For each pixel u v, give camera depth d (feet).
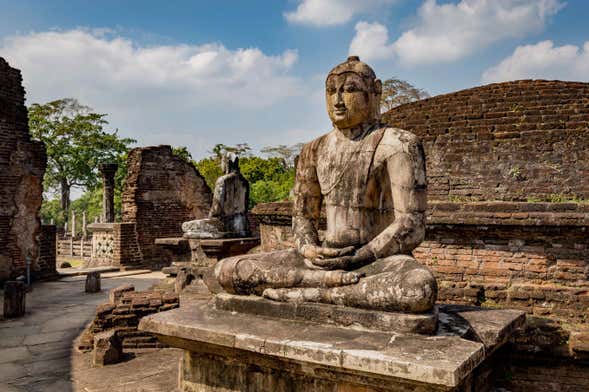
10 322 28.99
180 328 11.57
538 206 20.44
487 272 20.81
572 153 25.64
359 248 12.28
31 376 18.76
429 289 10.34
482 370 12.03
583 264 19.40
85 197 163.53
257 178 105.19
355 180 12.44
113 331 20.43
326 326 11.10
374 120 12.86
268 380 11.19
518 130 26.99
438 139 28.45
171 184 63.46
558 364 16.97
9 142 46.52
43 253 49.21
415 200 11.95
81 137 119.44
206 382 12.08
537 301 19.71
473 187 27.14
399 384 9.21
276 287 12.25
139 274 54.29
